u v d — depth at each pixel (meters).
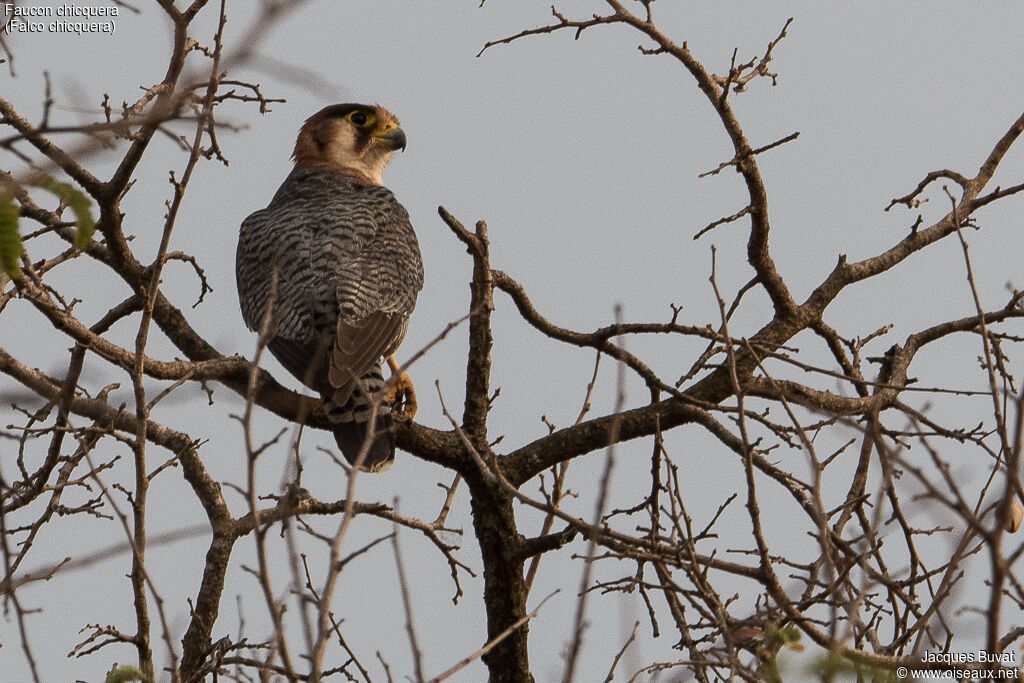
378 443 10.39
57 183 5.88
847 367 12.23
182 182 7.74
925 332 11.98
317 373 10.83
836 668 6.61
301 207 13.08
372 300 11.74
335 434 10.48
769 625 7.13
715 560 7.72
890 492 9.94
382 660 6.72
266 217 13.10
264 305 11.84
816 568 8.16
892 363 11.86
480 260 11.03
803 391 11.13
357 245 12.19
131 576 8.24
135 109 8.89
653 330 10.73
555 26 11.20
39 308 9.01
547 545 10.88
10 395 8.33
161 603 6.78
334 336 11.30
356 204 13.00
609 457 6.21
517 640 11.15
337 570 5.92
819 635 7.44
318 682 5.73
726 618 7.55
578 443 11.20
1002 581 6.11
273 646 6.64
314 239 12.19
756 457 10.04
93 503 9.55
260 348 6.10
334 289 11.60
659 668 7.42
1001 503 6.18
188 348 11.46
